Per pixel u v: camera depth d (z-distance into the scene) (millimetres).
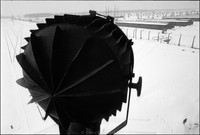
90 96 2932
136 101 21188
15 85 24938
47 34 3309
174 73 26422
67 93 2918
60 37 3137
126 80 3561
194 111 18969
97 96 2969
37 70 3129
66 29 3273
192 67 27266
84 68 2943
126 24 42031
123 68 3443
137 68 28656
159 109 19609
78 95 2898
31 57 3232
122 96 3447
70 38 3119
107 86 2990
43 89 3041
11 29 45906
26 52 3480
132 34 36969
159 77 25719
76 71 2932
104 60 3020
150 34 39406
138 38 37219
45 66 3068
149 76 26281
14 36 40188
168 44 35469
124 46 3750
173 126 17125
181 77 25141
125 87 3514
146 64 29484
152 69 27938
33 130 16922
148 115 18797
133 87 3705
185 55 30641
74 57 2959
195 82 23812
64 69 2977
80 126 3211
